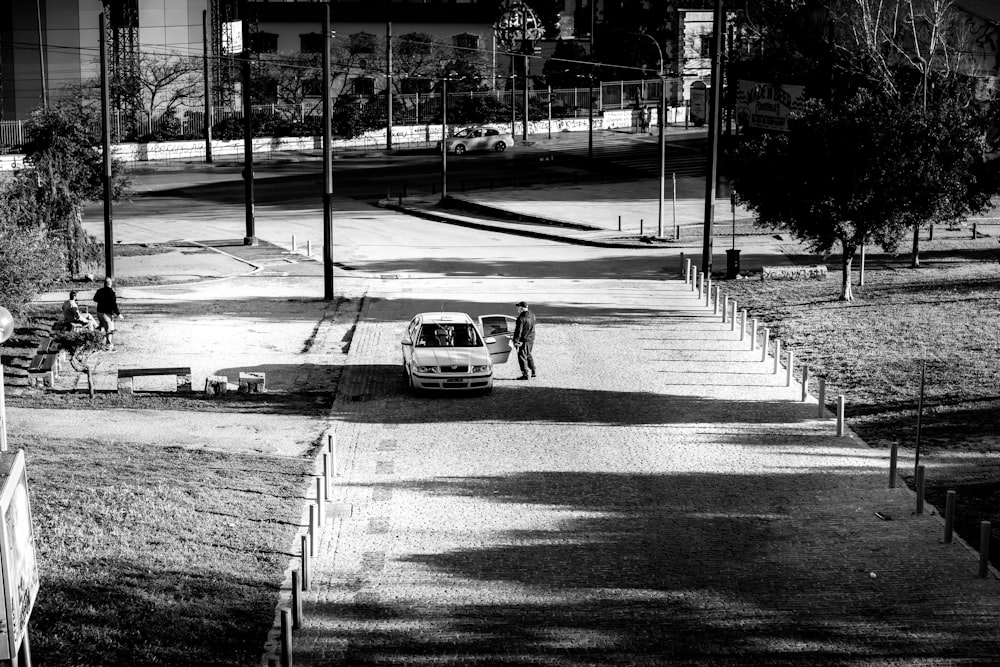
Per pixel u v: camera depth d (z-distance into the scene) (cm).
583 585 1697
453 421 2656
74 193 4744
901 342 3391
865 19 6225
